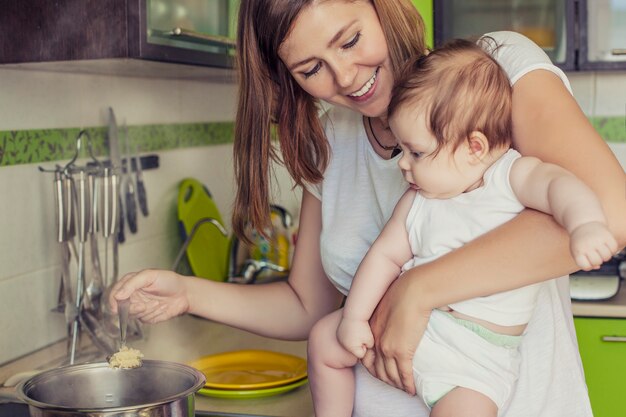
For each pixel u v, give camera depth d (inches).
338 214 58.8
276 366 76.0
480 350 50.3
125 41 66.3
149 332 85.6
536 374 52.5
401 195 55.7
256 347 83.2
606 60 108.2
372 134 56.7
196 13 76.9
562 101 47.8
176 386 54.9
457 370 50.3
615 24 107.5
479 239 48.0
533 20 109.7
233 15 83.9
